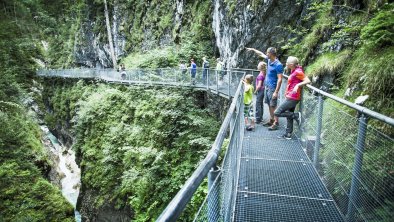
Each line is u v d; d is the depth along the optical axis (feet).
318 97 16.89
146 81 69.05
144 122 55.36
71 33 162.40
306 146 19.75
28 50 157.07
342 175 12.94
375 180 9.71
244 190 14.79
